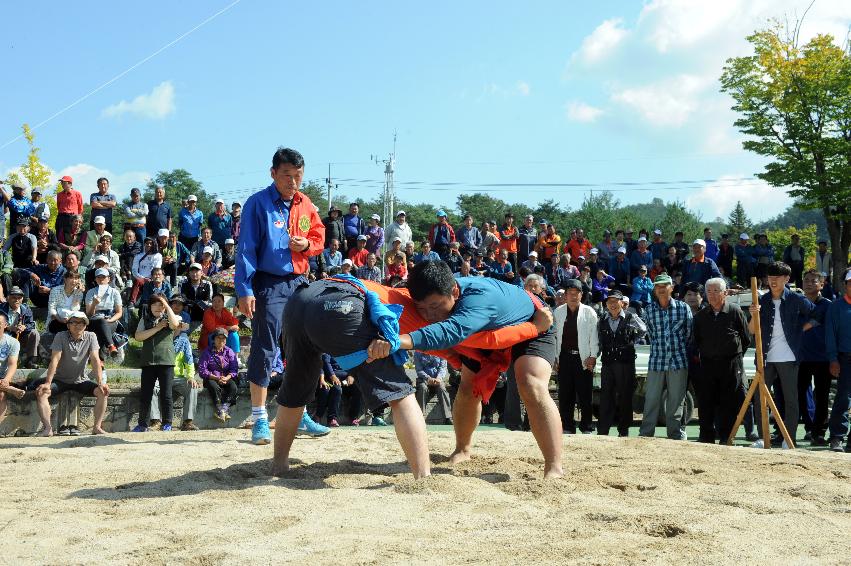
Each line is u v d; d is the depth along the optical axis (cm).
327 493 443
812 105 2523
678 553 332
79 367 1003
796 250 2167
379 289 479
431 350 454
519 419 1046
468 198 8300
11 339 1021
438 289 454
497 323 472
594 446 697
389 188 4147
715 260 2102
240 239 640
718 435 1054
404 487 453
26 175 2834
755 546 344
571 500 436
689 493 468
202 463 597
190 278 1460
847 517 416
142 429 1058
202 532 366
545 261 1923
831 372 979
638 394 1377
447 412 1308
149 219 1661
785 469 582
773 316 996
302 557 323
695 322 975
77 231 1541
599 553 329
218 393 1176
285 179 639
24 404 1066
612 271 1936
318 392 1215
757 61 2517
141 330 1062
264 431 680
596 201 8194
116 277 1456
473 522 383
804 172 2520
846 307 966
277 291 651
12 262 1432
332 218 1727
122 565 319
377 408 469
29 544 350
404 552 330
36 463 599
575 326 1080
